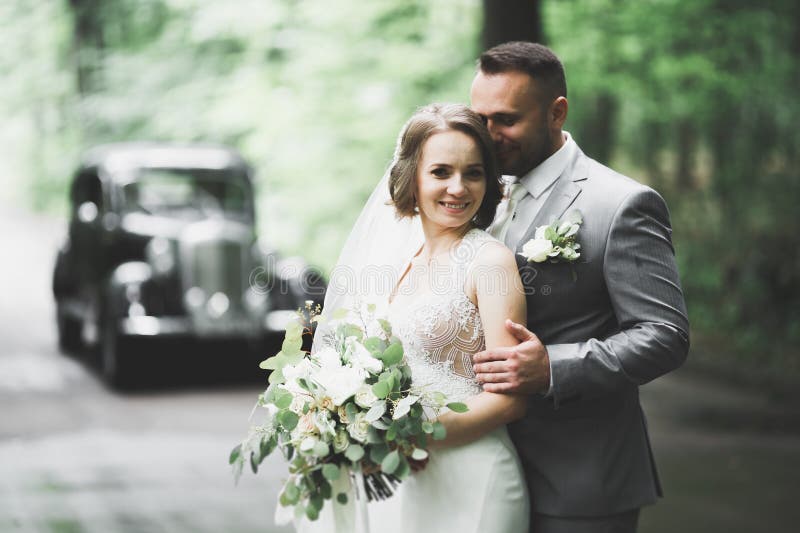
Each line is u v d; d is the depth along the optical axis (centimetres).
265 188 1146
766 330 1114
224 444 695
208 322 867
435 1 1130
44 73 2133
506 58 271
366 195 1125
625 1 1010
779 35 1127
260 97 1130
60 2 2025
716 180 1295
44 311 1425
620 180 271
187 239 870
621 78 1044
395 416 237
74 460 644
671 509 561
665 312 259
